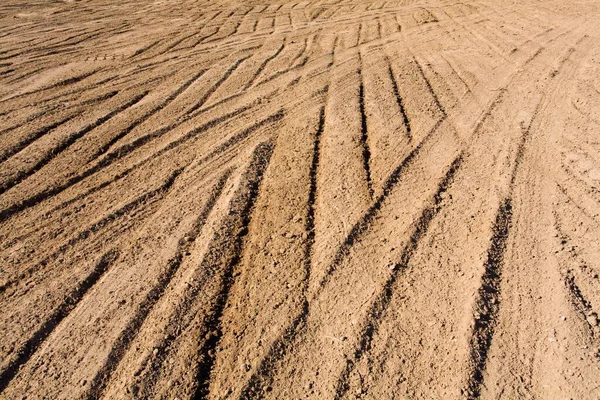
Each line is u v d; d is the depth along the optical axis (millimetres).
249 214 4766
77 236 4516
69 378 3189
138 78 8656
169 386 3109
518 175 5148
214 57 9812
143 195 5102
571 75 7977
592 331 3346
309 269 4000
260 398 3014
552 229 4324
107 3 16203
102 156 5895
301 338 3387
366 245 4219
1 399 3076
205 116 6934
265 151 5895
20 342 3449
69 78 8664
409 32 11422
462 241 4219
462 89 7559
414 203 4750
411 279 3844
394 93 7508
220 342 3410
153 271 4066
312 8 15039
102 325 3564
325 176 5312
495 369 3113
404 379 3070
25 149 6070
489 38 10516
